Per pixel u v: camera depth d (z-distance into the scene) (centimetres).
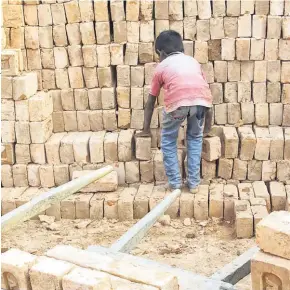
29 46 573
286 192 537
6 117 560
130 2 555
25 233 524
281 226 252
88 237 514
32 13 563
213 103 582
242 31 559
